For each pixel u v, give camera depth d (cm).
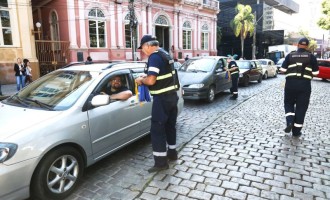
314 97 1097
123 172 407
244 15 3969
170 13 2736
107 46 2202
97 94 395
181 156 461
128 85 467
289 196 338
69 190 342
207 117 740
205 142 528
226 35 5156
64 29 2025
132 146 513
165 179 381
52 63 1911
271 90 1300
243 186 362
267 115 755
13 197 287
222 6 5038
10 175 280
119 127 430
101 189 359
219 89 1023
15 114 348
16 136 295
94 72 427
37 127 313
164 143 405
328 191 350
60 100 378
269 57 4019
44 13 2228
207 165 425
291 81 536
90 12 2069
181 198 334
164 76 387
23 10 1683
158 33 2769
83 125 361
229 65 1045
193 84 914
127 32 2350
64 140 330
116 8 2220
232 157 456
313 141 534
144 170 413
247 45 5094
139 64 516
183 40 2964
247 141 534
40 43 1894
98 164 435
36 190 309
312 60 521
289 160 445
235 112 793
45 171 311
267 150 487
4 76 1669
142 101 438
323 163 433
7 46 1659
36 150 299
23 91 436
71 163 347
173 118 424
